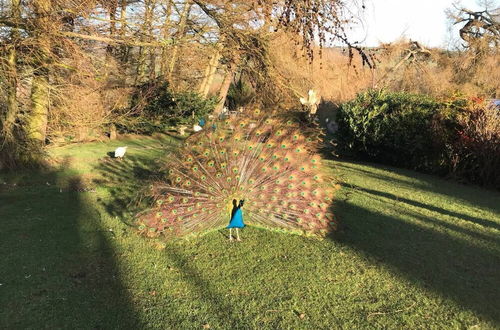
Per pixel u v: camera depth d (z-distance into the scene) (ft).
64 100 36.11
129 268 17.83
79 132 42.52
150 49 54.24
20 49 32.76
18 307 14.52
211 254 19.45
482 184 36.70
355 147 49.21
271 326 13.78
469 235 22.71
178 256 19.17
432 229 23.61
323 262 18.72
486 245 21.21
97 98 42.34
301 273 17.61
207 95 82.53
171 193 20.72
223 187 20.43
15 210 25.68
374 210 27.20
